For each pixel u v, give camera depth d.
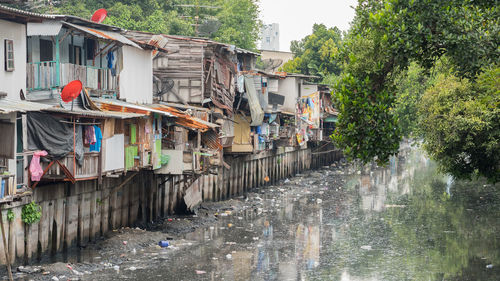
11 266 18.11
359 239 26.83
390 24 12.66
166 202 30.55
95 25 24.06
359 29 13.92
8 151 17.39
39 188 19.38
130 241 23.98
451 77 29.94
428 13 12.61
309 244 25.77
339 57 13.94
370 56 12.77
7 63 19.02
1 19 18.72
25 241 18.98
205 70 34.19
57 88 20.89
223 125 36.19
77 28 21.66
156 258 22.39
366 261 22.77
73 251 21.97
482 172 28.28
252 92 40.03
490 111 26.14
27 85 20.89
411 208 35.31
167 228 27.88
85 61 24.47
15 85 19.55
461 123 27.20
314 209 35.62
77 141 19.62
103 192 24.19
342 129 12.86
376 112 12.57
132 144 23.83
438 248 24.88
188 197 31.61
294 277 20.42
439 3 12.69
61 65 21.12
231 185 40.34
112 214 25.00
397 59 12.62
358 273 21.03
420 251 24.39
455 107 28.03
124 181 24.58
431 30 12.87
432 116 29.41
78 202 22.28
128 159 23.38
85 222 22.84
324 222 31.17
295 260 22.84
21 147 18.45
